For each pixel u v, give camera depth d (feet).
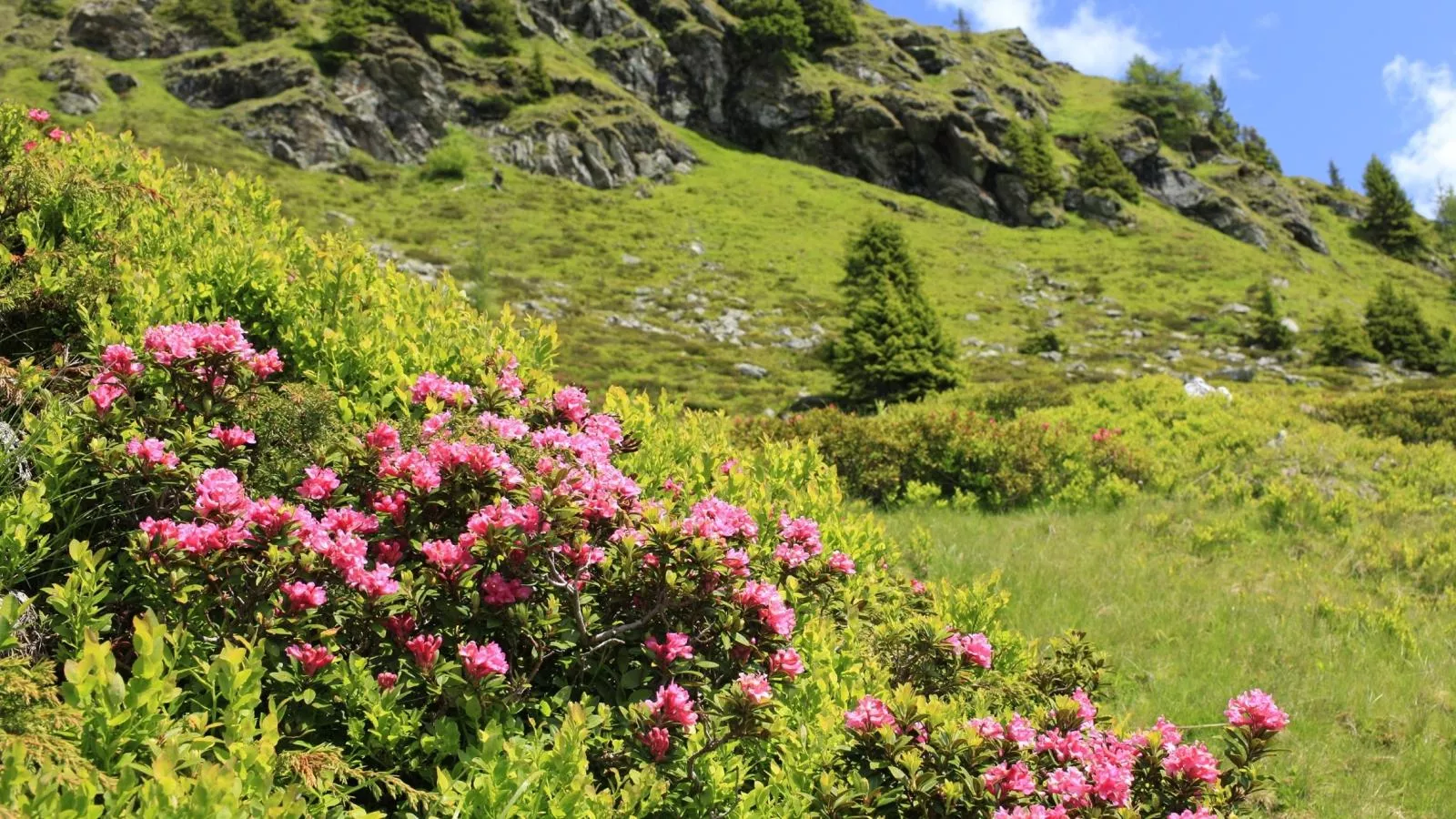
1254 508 42.50
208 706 10.18
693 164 285.64
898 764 11.96
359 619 11.31
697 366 134.10
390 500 12.47
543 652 11.73
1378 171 369.09
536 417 16.38
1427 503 43.96
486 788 9.41
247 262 18.94
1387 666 26.37
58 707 8.44
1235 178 356.18
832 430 47.42
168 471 12.11
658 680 12.17
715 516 13.94
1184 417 55.67
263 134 229.45
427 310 21.27
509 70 273.75
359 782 10.27
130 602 11.76
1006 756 12.65
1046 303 209.15
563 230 214.07
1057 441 47.29
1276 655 26.73
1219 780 14.47
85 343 17.57
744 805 11.23
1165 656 26.09
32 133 24.81
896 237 167.02
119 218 21.89
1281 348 182.70
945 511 43.47
